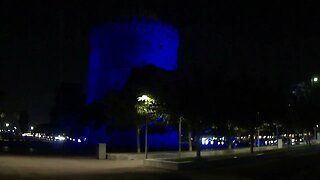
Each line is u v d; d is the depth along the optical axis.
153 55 84.00
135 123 42.31
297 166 28.67
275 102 39.69
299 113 53.16
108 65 82.94
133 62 82.25
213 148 52.22
